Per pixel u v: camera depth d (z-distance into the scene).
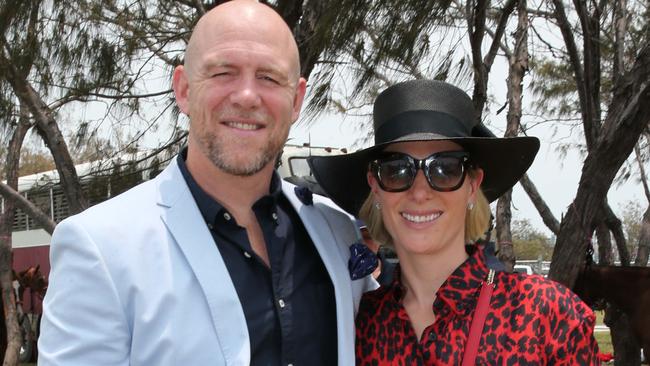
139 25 5.25
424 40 3.98
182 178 2.38
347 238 2.74
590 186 4.61
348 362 2.40
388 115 2.56
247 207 2.44
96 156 5.71
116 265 2.13
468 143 2.51
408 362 2.39
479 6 4.44
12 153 6.66
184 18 5.47
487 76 5.18
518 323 2.25
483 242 2.72
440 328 2.34
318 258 2.56
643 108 4.34
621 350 6.73
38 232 13.70
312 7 4.37
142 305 2.12
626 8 5.92
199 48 2.34
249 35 2.30
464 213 2.51
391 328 2.46
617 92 4.59
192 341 2.13
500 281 2.35
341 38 3.90
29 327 12.82
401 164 2.43
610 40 6.28
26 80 4.81
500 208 5.36
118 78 5.27
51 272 2.19
